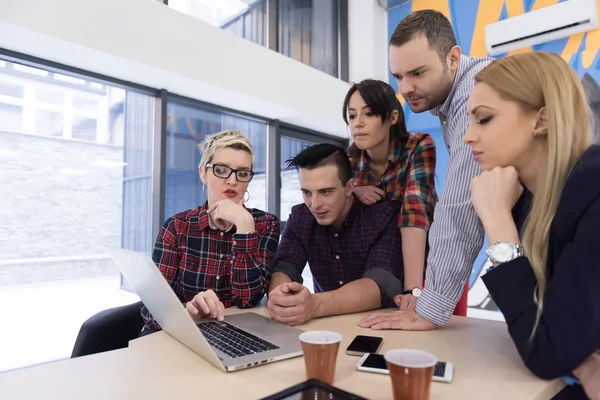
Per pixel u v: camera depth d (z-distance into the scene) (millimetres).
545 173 691
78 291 4715
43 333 3266
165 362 705
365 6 3936
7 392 577
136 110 3451
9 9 1886
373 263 1269
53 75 2475
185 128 3486
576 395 674
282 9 3588
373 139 1500
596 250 581
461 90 1191
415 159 1488
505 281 675
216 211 1303
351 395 501
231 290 1357
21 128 4312
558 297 602
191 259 1366
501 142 735
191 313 1002
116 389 588
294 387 525
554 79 689
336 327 950
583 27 2791
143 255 693
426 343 812
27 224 4461
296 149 4000
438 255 1001
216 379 625
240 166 1408
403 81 1244
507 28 3090
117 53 2256
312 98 3473
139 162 3416
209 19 2947
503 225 718
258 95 3018
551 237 679
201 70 2656
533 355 620
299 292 1013
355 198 1468
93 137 4754
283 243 1473
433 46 1168
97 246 4988
